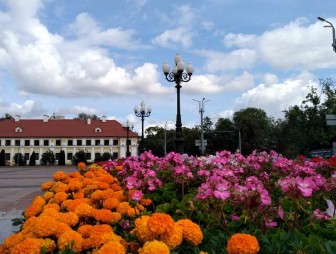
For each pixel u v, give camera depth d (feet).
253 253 6.09
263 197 8.56
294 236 7.32
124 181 15.75
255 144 214.90
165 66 50.16
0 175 91.81
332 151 65.57
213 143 234.79
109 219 9.37
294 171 15.25
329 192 11.48
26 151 256.32
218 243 7.72
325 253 6.41
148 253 5.85
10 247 7.69
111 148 256.11
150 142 271.28
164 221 6.68
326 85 99.81
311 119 101.81
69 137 257.14
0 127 260.21
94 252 6.63
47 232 7.74
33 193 41.01
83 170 24.67
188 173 15.98
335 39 54.80
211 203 9.61
